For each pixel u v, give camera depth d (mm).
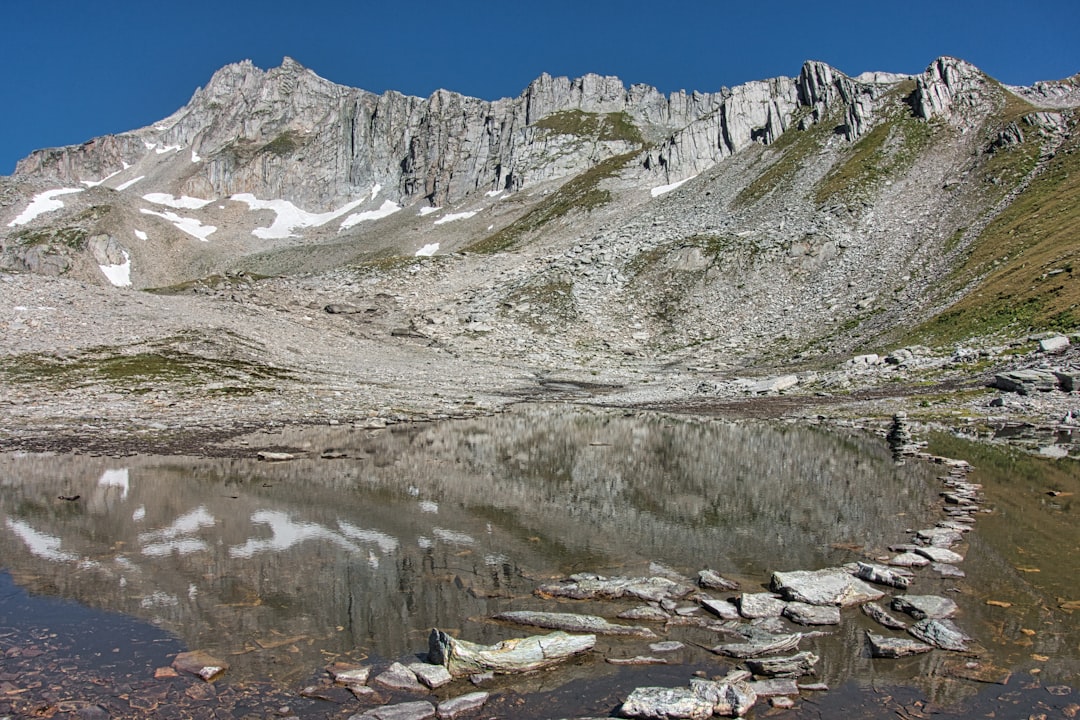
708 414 45781
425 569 14695
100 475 24203
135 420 36812
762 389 55969
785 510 20000
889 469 26312
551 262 102062
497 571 14625
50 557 15141
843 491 22484
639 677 10016
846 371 57188
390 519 18812
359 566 14836
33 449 29062
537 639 10805
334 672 9992
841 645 11000
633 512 19812
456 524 18375
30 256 182250
